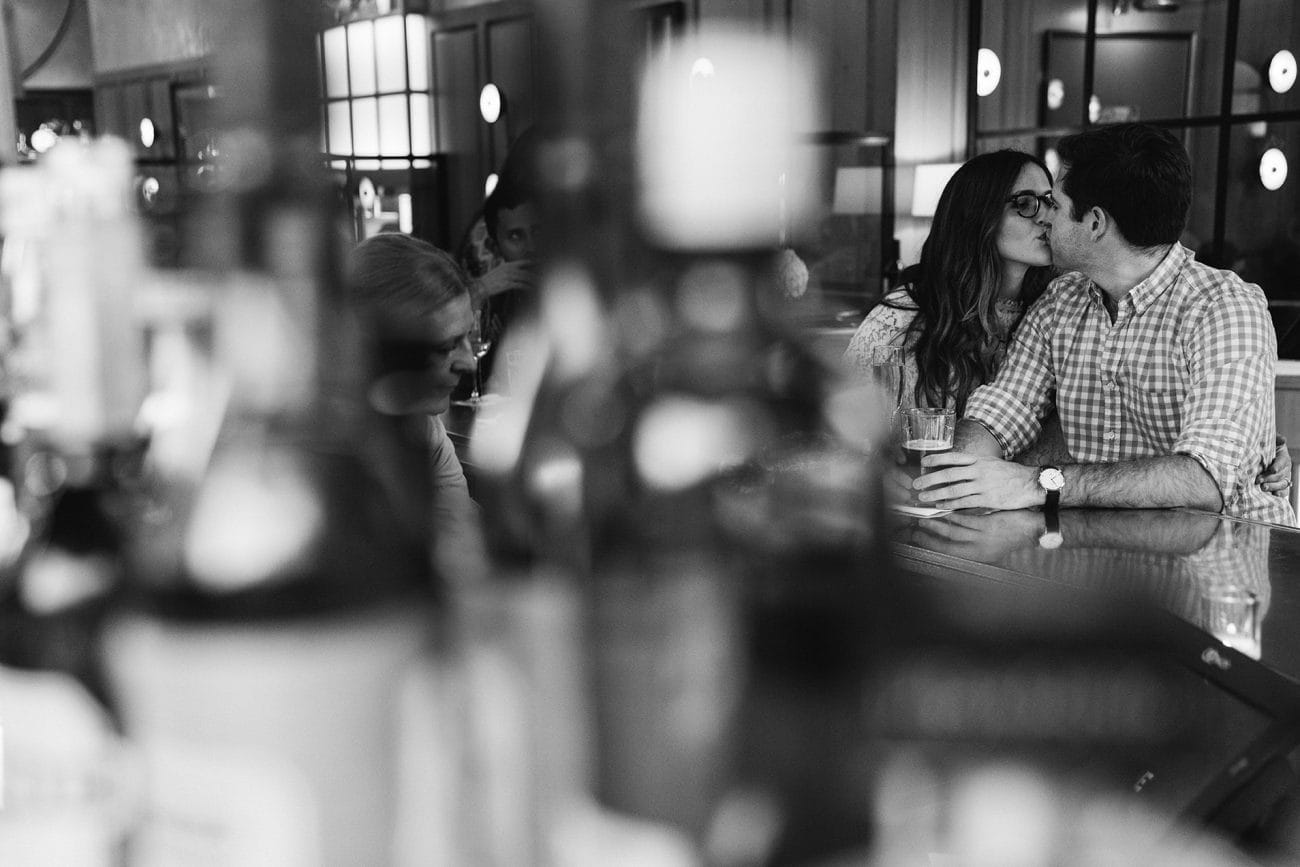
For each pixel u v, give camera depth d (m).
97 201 0.51
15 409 0.58
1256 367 2.18
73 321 0.52
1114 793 0.62
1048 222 2.54
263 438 0.51
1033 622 0.81
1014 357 2.54
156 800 0.44
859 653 0.61
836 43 8.10
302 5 0.45
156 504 0.51
